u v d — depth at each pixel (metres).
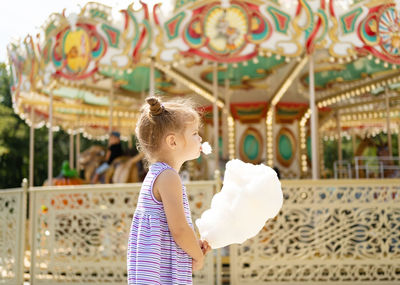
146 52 7.34
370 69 10.17
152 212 2.13
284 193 5.83
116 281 6.01
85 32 7.85
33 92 9.30
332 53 7.12
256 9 7.07
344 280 5.96
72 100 12.19
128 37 7.43
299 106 12.77
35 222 6.26
